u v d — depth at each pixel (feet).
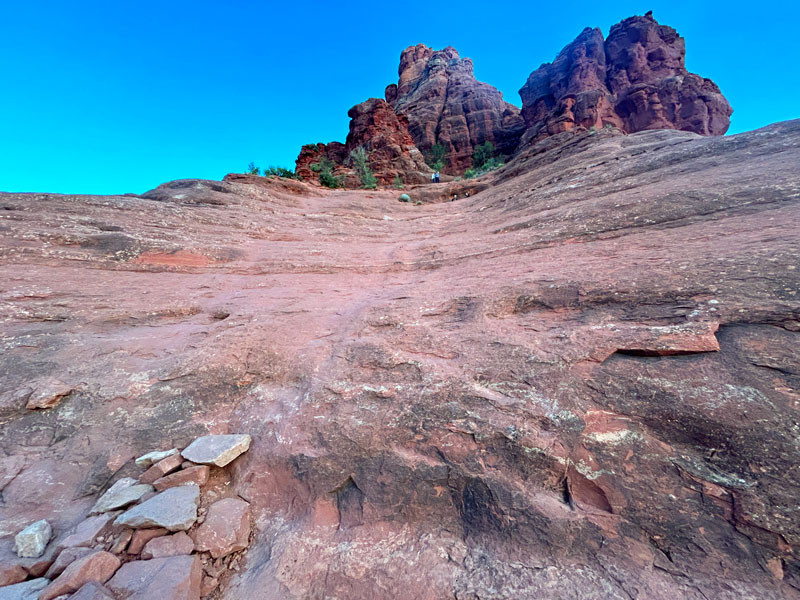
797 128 28.45
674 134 51.11
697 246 16.71
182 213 39.52
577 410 10.11
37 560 8.21
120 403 13.62
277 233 41.39
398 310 19.01
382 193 92.53
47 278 23.49
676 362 10.39
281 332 18.40
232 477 11.25
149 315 21.26
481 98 217.15
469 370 12.82
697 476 8.08
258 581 8.21
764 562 6.82
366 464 10.52
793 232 14.87
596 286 15.44
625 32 194.39
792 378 8.83
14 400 13.06
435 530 8.97
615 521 8.06
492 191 68.33
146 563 8.09
